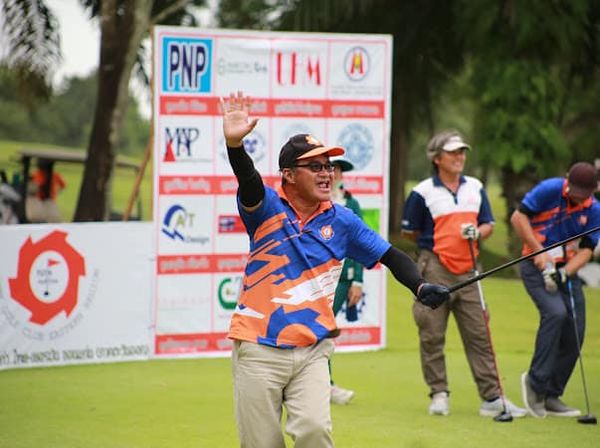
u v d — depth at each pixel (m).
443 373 10.99
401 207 32.22
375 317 15.02
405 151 32.94
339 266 6.99
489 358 10.88
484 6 26.08
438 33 29.33
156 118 13.85
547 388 10.85
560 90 26.95
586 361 14.42
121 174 59.62
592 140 35.38
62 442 9.55
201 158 14.04
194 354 14.25
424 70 30.52
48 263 13.39
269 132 14.21
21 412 10.80
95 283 13.70
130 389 12.08
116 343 13.88
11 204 27.75
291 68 14.23
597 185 10.77
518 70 26.16
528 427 10.35
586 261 10.84
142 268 13.95
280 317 6.73
